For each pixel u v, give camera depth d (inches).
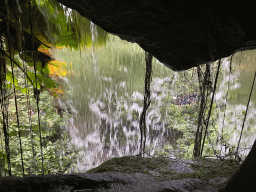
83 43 152.4
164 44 73.3
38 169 182.4
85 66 261.7
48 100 239.0
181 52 74.4
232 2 51.4
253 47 71.5
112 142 283.4
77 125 279.4
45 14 101.3
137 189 58.7
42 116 224.4
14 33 90.3
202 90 140.1
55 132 242.2
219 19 56.9
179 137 280.2
